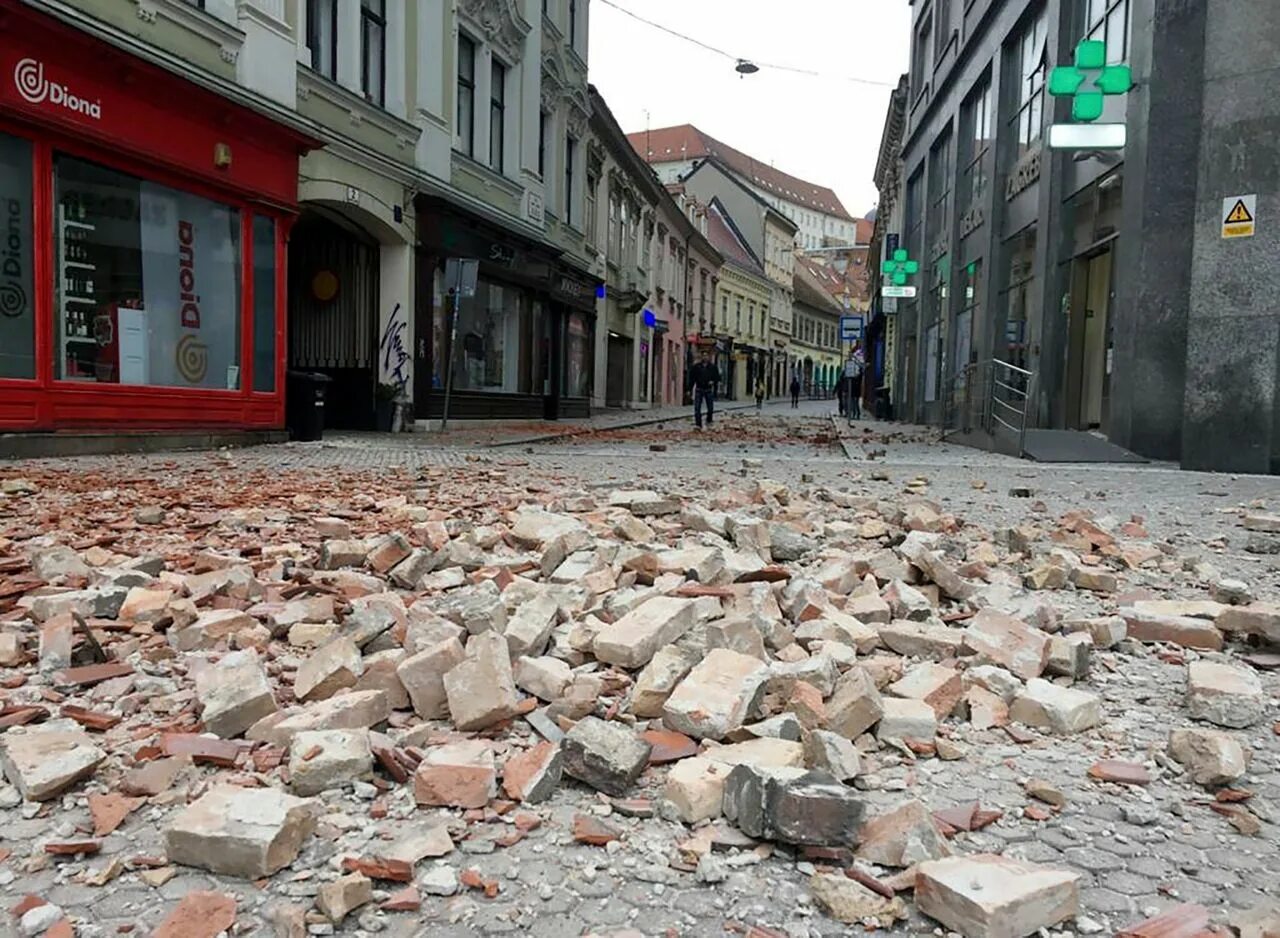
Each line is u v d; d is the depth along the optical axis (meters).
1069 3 15.86
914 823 2.04
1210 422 11.84
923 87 31.20
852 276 131.25
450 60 19.14
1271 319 11.54
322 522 5.62
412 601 4.02
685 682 2.79
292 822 2.05
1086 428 15.44
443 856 2.07
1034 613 3.87
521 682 2.99
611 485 8.77
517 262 22.34
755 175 121.62
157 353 11.69
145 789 2.32
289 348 18.48
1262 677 3.46
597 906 1.90
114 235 11.01
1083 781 2.53
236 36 12.63
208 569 4.54
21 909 1.83
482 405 21.19
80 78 10.16
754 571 4.30
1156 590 4.76
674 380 49.78
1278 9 11.36
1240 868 2.09
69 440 10.36
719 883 1.98
